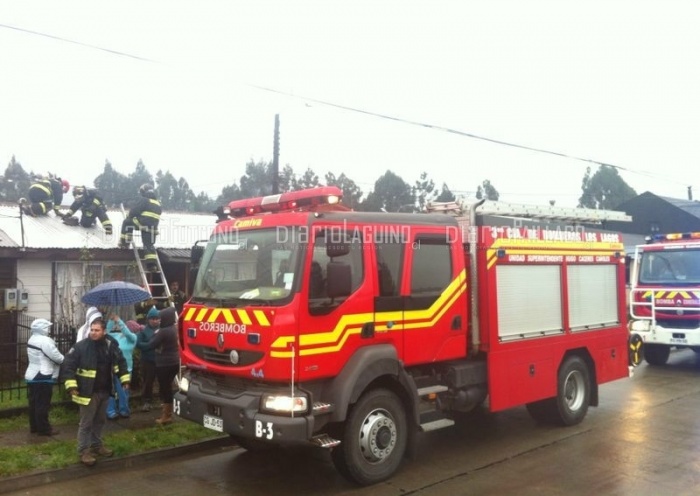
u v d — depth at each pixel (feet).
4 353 34.17
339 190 18.58
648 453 21.74
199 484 18.90
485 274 22.22
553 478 19.12
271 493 18.03
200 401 18.43
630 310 44.52
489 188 129.18
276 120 65.21
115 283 25.18
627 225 110.63
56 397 27.25
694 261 40.98
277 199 20.03
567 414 25.48
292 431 16.12
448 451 22.33
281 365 16.49
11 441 22.18
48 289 37.91
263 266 18.11
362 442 18.21
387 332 19.06
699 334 39.14
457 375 21.04
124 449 21.29
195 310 19.44
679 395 32.60
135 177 209.05
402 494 17.81
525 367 23.34
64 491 18.24
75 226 43.57
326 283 17.61
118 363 21.22
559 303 25.50
